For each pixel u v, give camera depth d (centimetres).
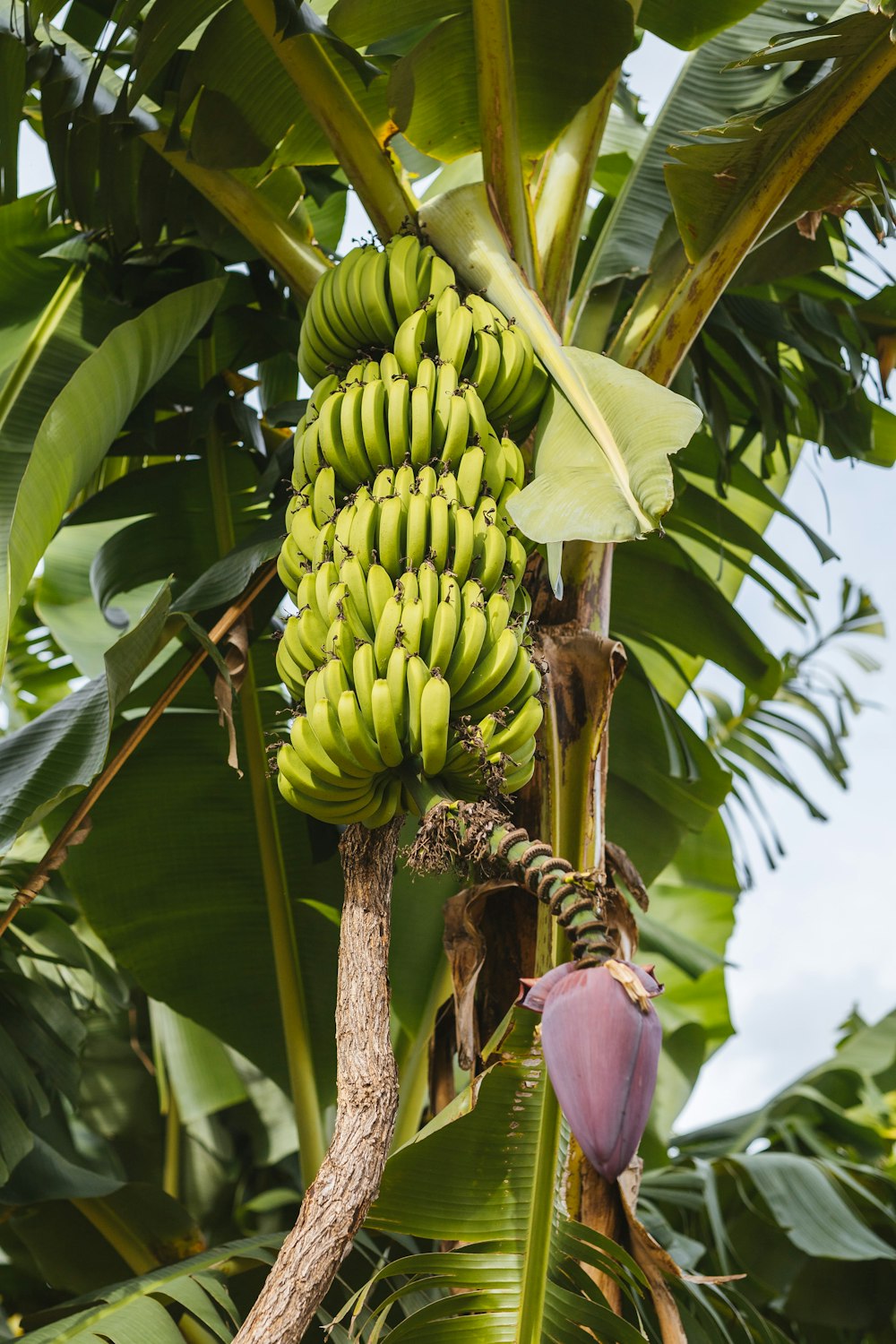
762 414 308
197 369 314
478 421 179
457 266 208
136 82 228
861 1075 435
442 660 155
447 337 187
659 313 253
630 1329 191
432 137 239
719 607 335
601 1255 199
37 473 213
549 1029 119
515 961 217
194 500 312
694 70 314
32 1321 251
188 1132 425
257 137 243
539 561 223
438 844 144
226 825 312
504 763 155
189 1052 418
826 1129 426
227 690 208
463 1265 194
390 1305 192
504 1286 194
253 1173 432
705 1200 338
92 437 234
